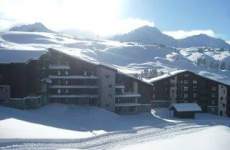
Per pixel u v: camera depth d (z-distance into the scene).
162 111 108.38
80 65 96.88
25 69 84.62
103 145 56.12
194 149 51.31
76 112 85.19
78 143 55.22
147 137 67.12
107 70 97.56
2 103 83.12
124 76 103.31
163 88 116.06
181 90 118.31
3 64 84.12
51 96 93.19
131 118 90.69
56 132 59.53
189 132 78.00
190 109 103.75
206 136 63.84
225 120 106.25
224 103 120.44
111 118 85.50
